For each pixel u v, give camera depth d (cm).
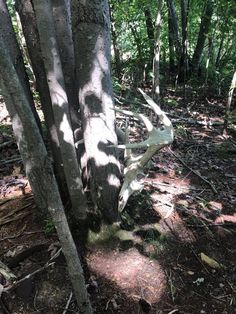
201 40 823
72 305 219
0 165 343
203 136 500
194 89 759
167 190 326
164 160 396
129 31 875
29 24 231
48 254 244
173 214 289
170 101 652
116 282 234
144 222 272
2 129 420
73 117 252
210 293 239
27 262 239
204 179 363
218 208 315
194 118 584
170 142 231
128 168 246
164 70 905
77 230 255
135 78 736
